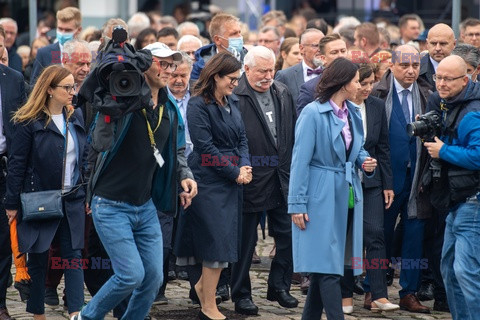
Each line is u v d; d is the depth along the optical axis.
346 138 26.41
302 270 26.17
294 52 40.75
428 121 26.44
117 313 28.19
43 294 27.81
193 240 29.03
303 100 31.44
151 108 24.19
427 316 30.83
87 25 65.25
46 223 26.95
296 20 54.72
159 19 57.62
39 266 27.64
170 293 33.28
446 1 58.66
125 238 24.16
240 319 29.78
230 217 28.97
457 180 25.95
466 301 26.19
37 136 26.97
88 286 29.66
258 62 30.58
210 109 28.94
